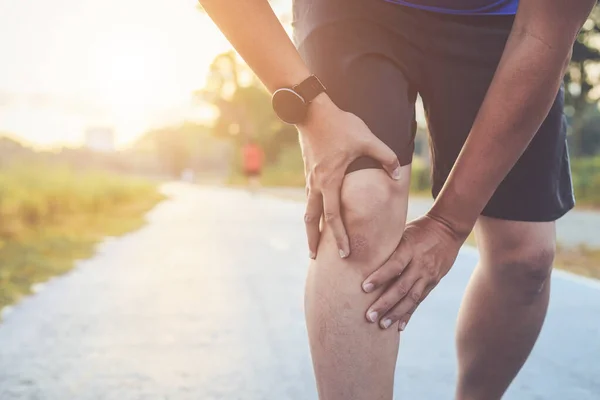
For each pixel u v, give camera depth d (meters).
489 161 1.08
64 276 4.83
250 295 4.01
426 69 1.25
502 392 1.62
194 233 8.09
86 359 2.71
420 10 1.21
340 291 1.04
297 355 2.75
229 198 18.45
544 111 1.08
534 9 1.05
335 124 1.05
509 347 1.54
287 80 1.06
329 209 1.05
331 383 1.05
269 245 6.63
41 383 2.41
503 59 1.09
